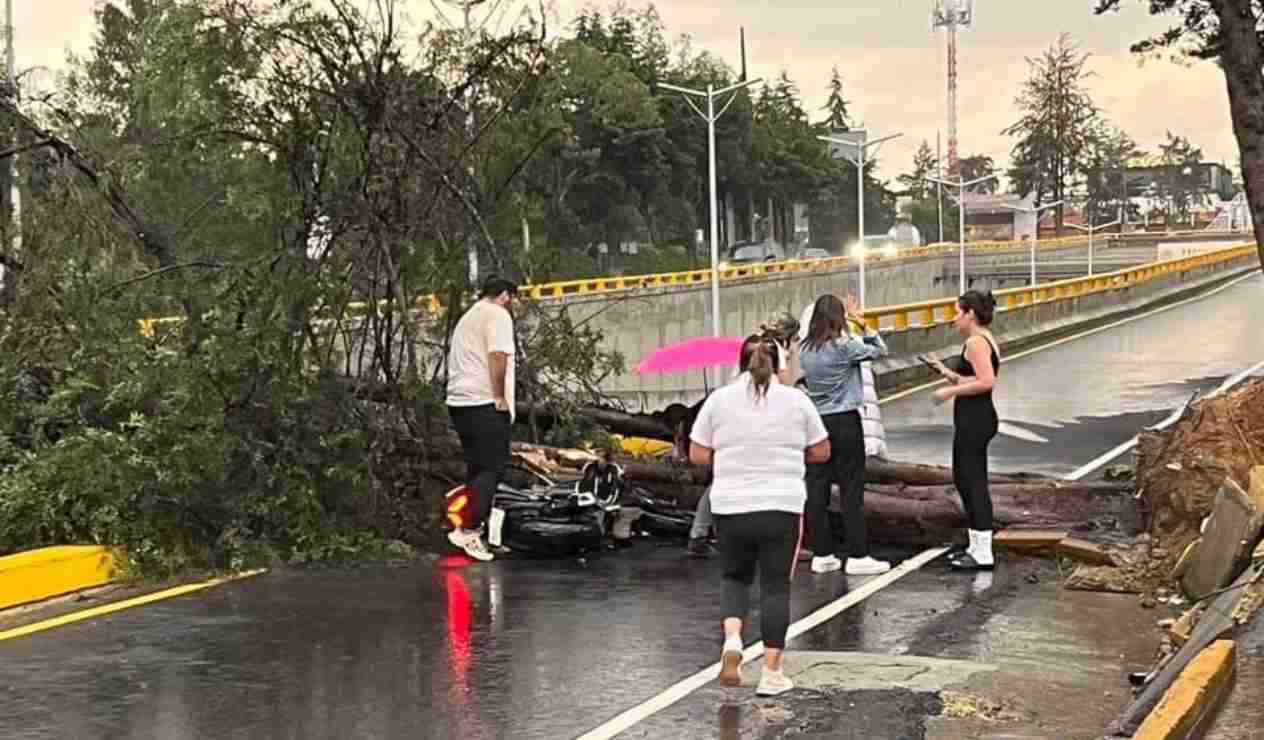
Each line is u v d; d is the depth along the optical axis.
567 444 11.96
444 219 11.14
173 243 11.36
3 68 16.06
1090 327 38.69
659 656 7.38
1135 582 8.90
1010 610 8.42
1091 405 20.53
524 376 11.89
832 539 10.30
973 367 9.48
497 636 7.82
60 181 11.45
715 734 6.04
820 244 114.12
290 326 10.04
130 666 7.18
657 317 47.25
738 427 6.68
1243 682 6.34
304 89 10.81
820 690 6.71
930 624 8.09
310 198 10.80
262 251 10.75
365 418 10.55
